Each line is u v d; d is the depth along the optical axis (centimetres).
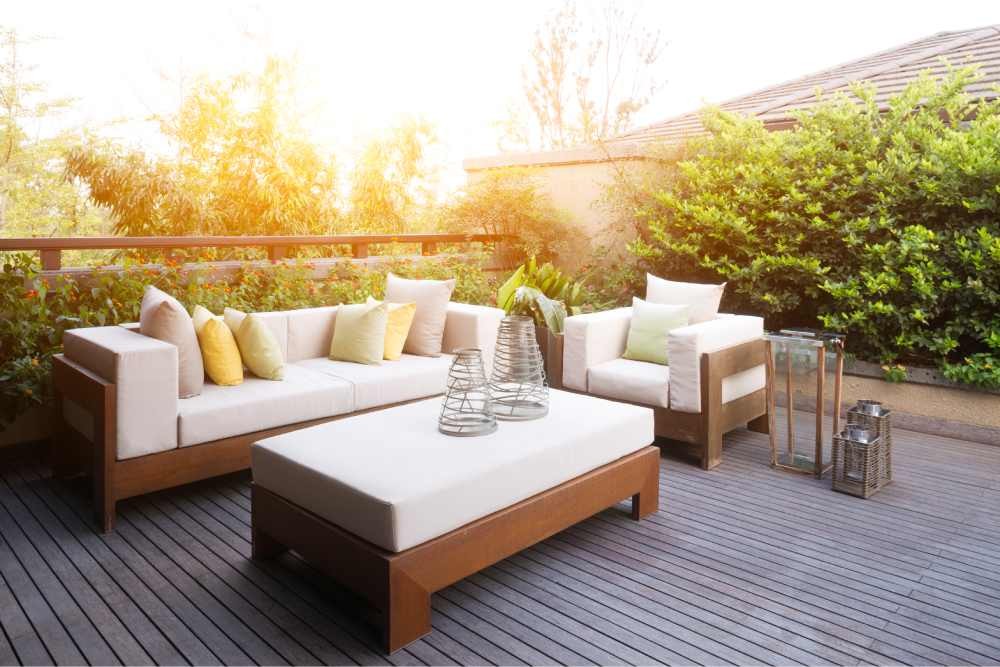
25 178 1127
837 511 327
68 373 327
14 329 376
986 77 542
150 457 303
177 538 290
